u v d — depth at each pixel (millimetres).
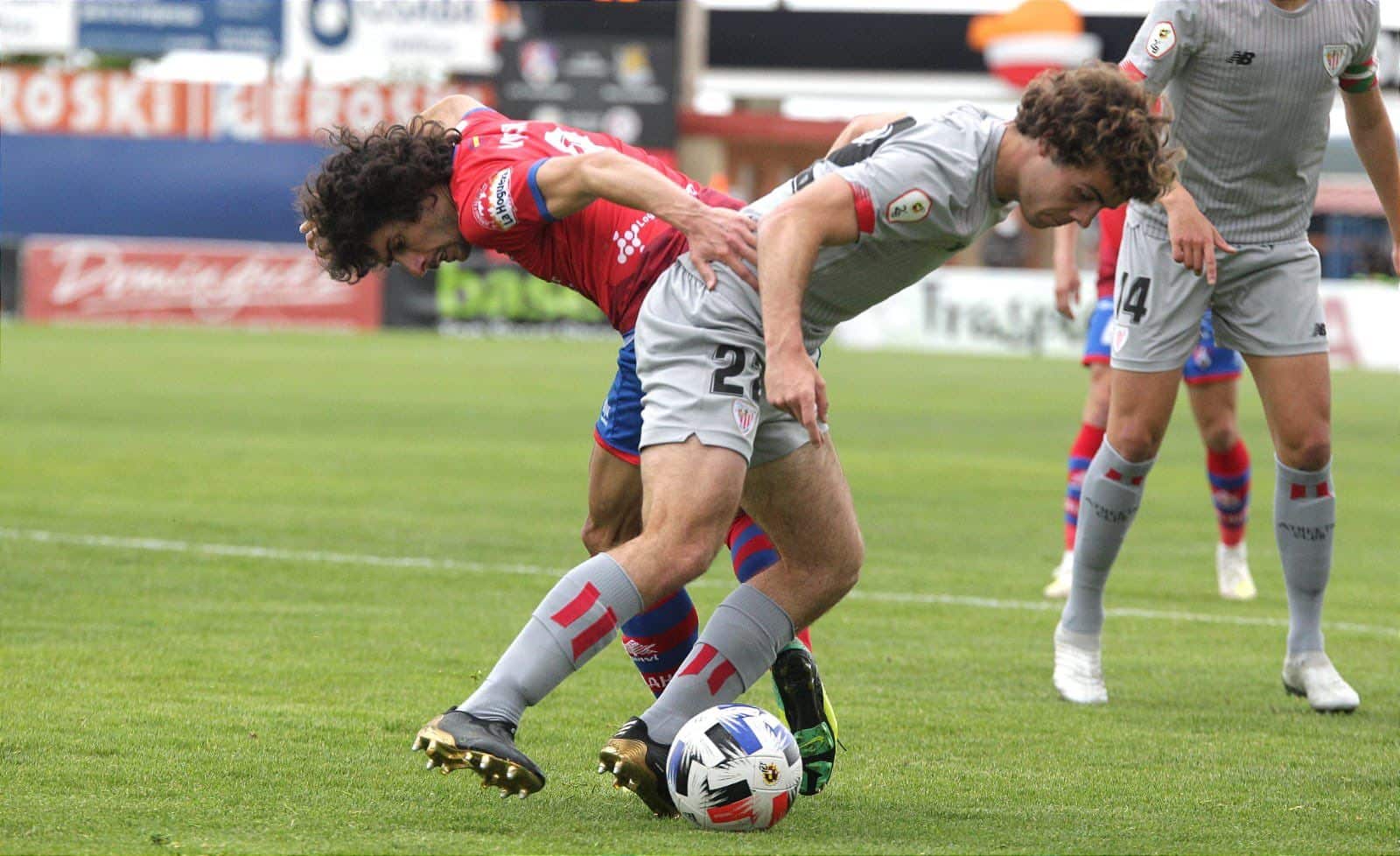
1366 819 13344
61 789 13469
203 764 14453
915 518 34844
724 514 12648
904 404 64312
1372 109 18688
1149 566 29688
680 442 12617
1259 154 18000
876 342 104688
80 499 33844
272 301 105500
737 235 12781
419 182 13844
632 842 12258
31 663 18812
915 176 12648
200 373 69688
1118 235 25578
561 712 17250
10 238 119688
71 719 16047
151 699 17109
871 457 46781
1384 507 38875
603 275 13906
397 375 71500
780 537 13734
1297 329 18406
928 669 20219
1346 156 131875
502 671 12320
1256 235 18375
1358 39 17844
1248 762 15578
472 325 107188
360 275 14477
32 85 119188
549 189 13055
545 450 46031
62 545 27859
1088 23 131750
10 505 32656
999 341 102188
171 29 127500
